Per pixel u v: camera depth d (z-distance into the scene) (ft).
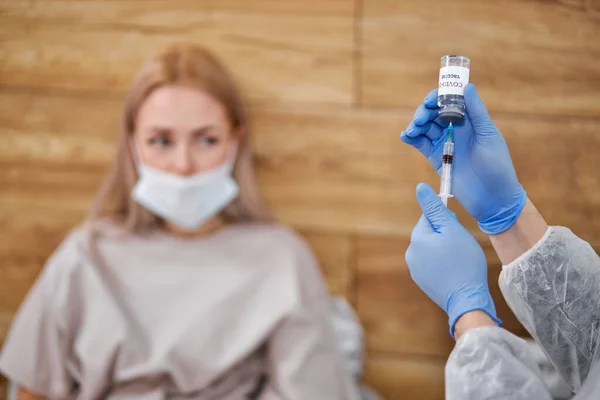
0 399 5.21
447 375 2.43
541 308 2.64
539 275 2.63
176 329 4.71
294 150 5.36
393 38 5.33
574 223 5.07
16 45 5.44
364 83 5.34
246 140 5.26
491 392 2.32
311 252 5.34
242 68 5.39
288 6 5.39
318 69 5.36
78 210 5.33
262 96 5.38
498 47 5.20
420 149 2.99
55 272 4.86
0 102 5.43
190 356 4.63
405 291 5.31
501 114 5.17
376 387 5.30
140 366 4.59
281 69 5.37
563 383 2.87
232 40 5.40
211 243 5.02
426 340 5.29
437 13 5.29
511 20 5.19
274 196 5.35
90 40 5.44
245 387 4.70
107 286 4.82
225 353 4.67
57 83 5.43
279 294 4.84
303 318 4.78
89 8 5.45
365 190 5.33
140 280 4.86
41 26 5.45
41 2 5.45
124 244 4.98
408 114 5.32
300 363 4.64
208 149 4.99
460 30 5.26
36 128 5.42
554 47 5.16
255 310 4.81
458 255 2.75
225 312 4.77
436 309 5.29
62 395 4.69
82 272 4.83
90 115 5.41
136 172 5.15
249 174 5.25
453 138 2.85
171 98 4.95
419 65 5.31
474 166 2.80
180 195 4.92
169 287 4.84
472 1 5.24
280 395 4.58
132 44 5.43
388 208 5.32
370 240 5.33
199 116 4.94
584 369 2.62
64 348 4.74
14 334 4.75
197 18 5.43
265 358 4.80
